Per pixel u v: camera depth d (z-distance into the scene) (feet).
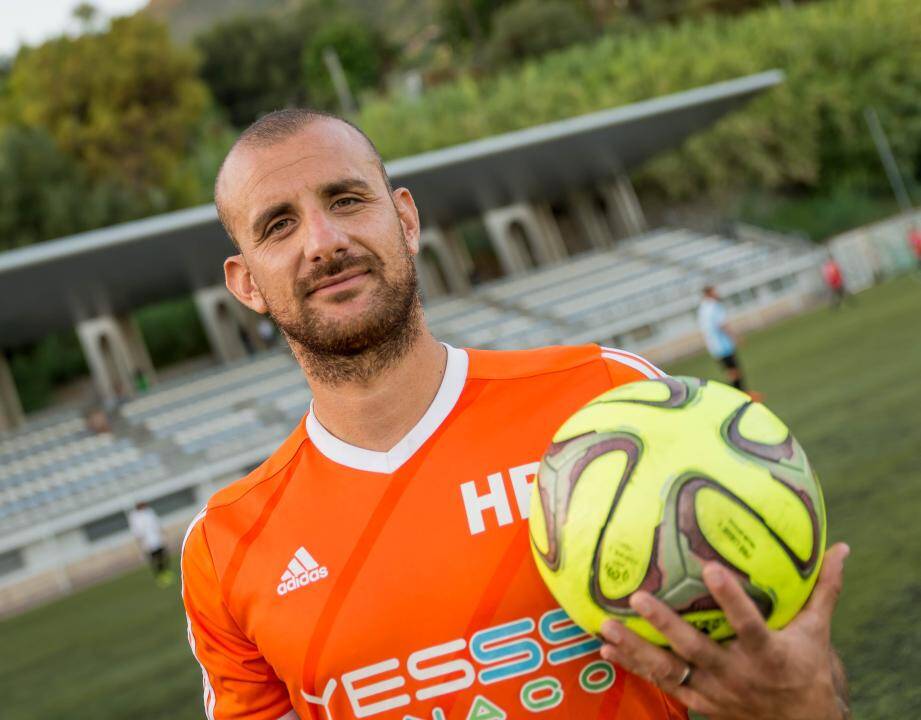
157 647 27.84
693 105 88.33
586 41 167.53
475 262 134.31
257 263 5.25
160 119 158.40
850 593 15.58
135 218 138.00
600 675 4.97
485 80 151.74
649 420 4.33
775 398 40.83
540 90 132.26
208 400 83.76
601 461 4.28
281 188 5.09
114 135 153.07
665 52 134.51
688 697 4.22
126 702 21.75
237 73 242.99
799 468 4.23
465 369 5.51
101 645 31.01
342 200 5.16
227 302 99.40
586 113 129.29
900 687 11.78
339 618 5.16
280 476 5.66
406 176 81.71
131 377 95.04
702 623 4.04
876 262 98.27
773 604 4.09
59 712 22.74
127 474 69.77
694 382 4.63
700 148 124.26
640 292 95.96
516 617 4.99
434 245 108.78
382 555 5.18
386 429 5.36
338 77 183.73
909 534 17.52
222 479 64.64
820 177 130.52
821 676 4.11
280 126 5.25
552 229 114.62
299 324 5.14
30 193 133.39
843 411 32.65
